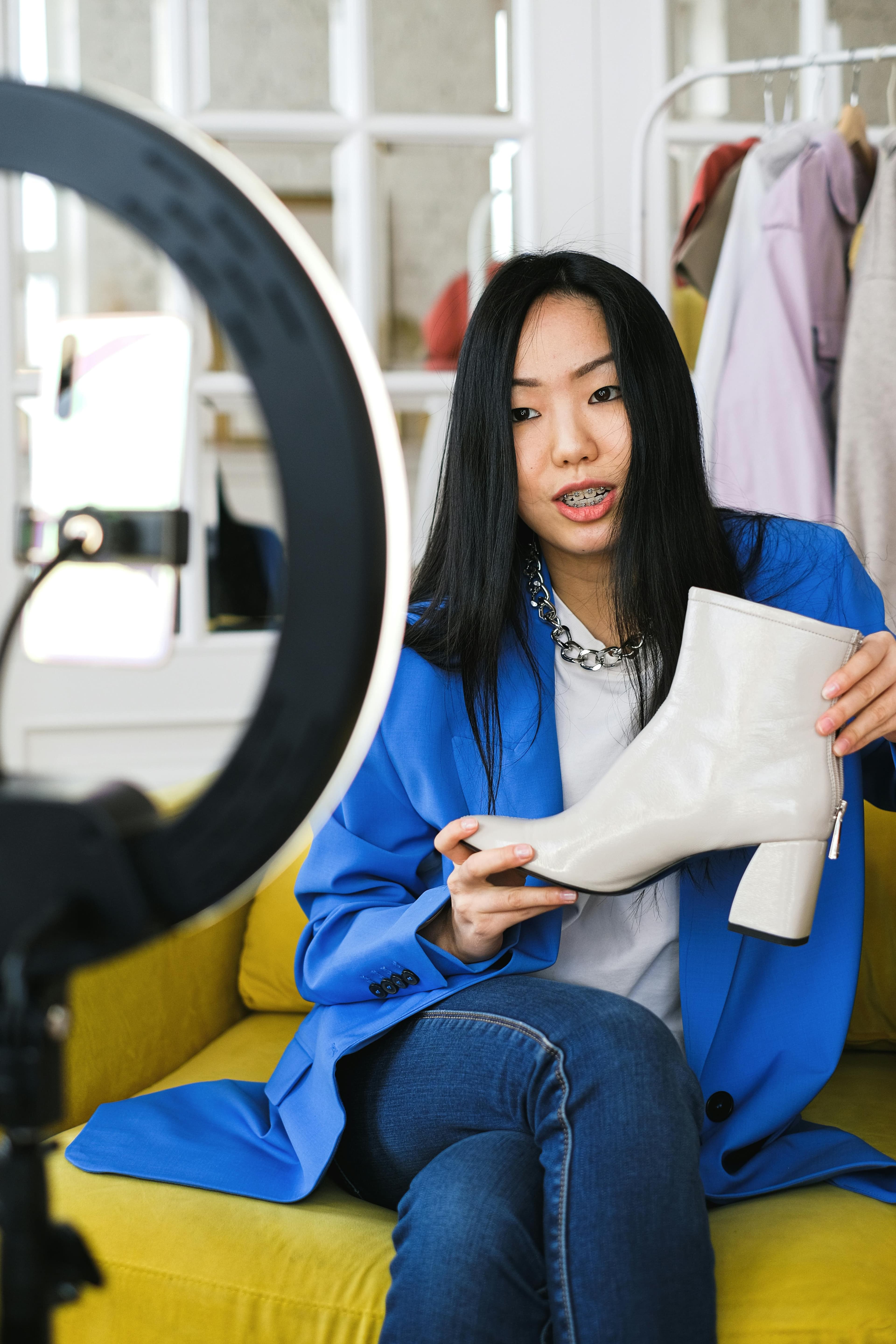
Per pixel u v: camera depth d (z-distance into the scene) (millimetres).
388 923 964
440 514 1116
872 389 1600
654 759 859
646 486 998
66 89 354
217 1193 938
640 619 1021
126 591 416
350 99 1920
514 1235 753
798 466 1621
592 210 1938
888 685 842
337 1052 921
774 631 835
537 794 997
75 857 339
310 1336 822
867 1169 928
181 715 1842
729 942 978
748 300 1646
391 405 381
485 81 1979
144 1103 1048
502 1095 838
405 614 373
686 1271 716
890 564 1596
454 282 2002
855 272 1627
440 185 1986
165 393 426
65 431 431
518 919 880
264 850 345
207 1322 842
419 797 1031
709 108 2012
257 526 1911
